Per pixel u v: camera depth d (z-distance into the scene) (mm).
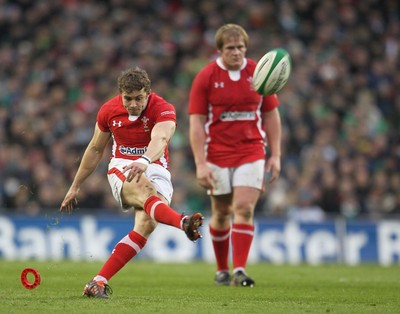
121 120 23891
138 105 23078
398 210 67562
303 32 88500
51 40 79625
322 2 91750
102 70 76688
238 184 31500
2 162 62469
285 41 85875
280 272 41188
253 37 85125
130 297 24312
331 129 75125
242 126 31719
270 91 30125
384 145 76125
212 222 32812
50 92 73875
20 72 75562
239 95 31594
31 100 71562
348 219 58281
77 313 19781
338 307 22703
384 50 89500
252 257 54719
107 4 84812
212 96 31719
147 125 23828
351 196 66812
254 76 30328
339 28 90062
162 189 23781
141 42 81062
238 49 31406
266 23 88250
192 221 21328
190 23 85062
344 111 79938
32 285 23859
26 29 80812
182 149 68688
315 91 80750
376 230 57781
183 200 62375
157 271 40344
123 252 23562
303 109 77188
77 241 52688
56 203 60562
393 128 81188
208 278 36000
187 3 87562
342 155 71938
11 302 22000
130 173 22203
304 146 72062
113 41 80438
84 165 24672
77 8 83625
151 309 20922
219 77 31719
